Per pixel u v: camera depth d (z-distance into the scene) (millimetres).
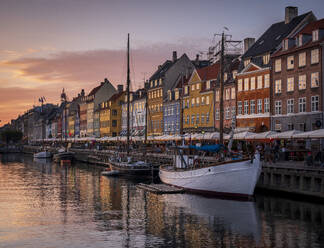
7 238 27766
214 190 41406
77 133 179000
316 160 40844
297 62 58625
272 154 46875
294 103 59125
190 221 31547
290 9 68375
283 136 44812
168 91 100438
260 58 66875
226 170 39906
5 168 89125
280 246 25156
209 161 50281
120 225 30891
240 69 71562
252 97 67625
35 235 28500
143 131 109312
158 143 85875
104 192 48000
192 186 44062
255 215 32750
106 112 141500
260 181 42969
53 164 103500
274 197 39781
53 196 45594
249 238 26828
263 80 65188
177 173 46875
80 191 49375
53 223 31953
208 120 81688
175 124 96000
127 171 63688
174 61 107750
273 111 62969
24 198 44344
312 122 55781
